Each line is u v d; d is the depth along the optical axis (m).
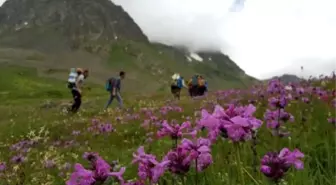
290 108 9.75
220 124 3.34
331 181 4.40
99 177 3.02
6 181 8.71
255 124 3.28
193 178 4.92
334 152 5.54
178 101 25.23
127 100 38.38
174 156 3.45
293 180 4.21
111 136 14.42
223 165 5.55
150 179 3.48
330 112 8.44
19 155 11.88
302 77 18.05
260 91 16.75
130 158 8.85
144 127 14.93
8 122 26.80
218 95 23.41
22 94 162.00
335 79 16.97
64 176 9.01
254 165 4.40
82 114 26.11
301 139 6.46
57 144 15.14
